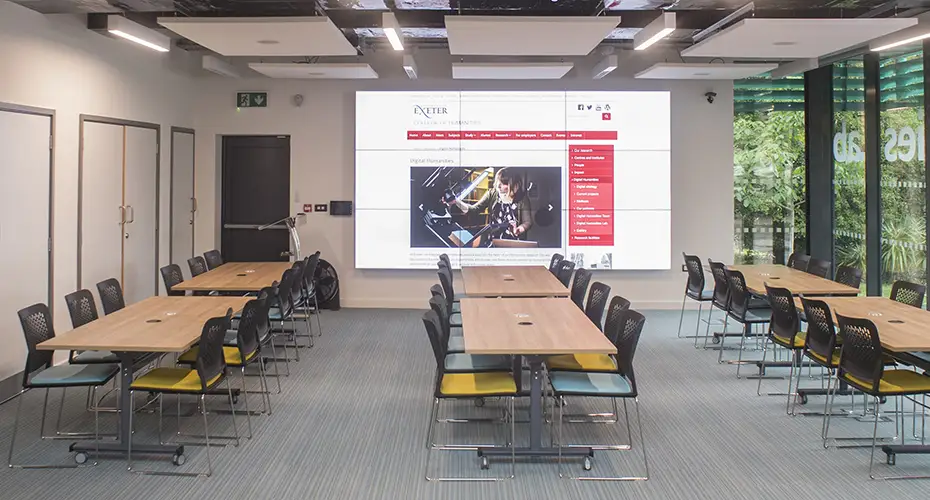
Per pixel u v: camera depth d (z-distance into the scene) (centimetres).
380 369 646
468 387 421
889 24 588
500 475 409
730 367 658
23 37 591
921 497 380
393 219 952
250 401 549
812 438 470
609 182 946
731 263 972
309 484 396
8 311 571
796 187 970
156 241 833
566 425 495
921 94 745
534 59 934
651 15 703
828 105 916
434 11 703
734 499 378
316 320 878
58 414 516
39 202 613
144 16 704
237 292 736
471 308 536
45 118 620
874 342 407
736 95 993
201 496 380
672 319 892
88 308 524
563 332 442
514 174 944
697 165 966
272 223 985
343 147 962
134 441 460
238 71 937
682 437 472
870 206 830
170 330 441
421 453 443
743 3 651
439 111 942
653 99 941
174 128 884
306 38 635
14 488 389
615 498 379
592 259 948
